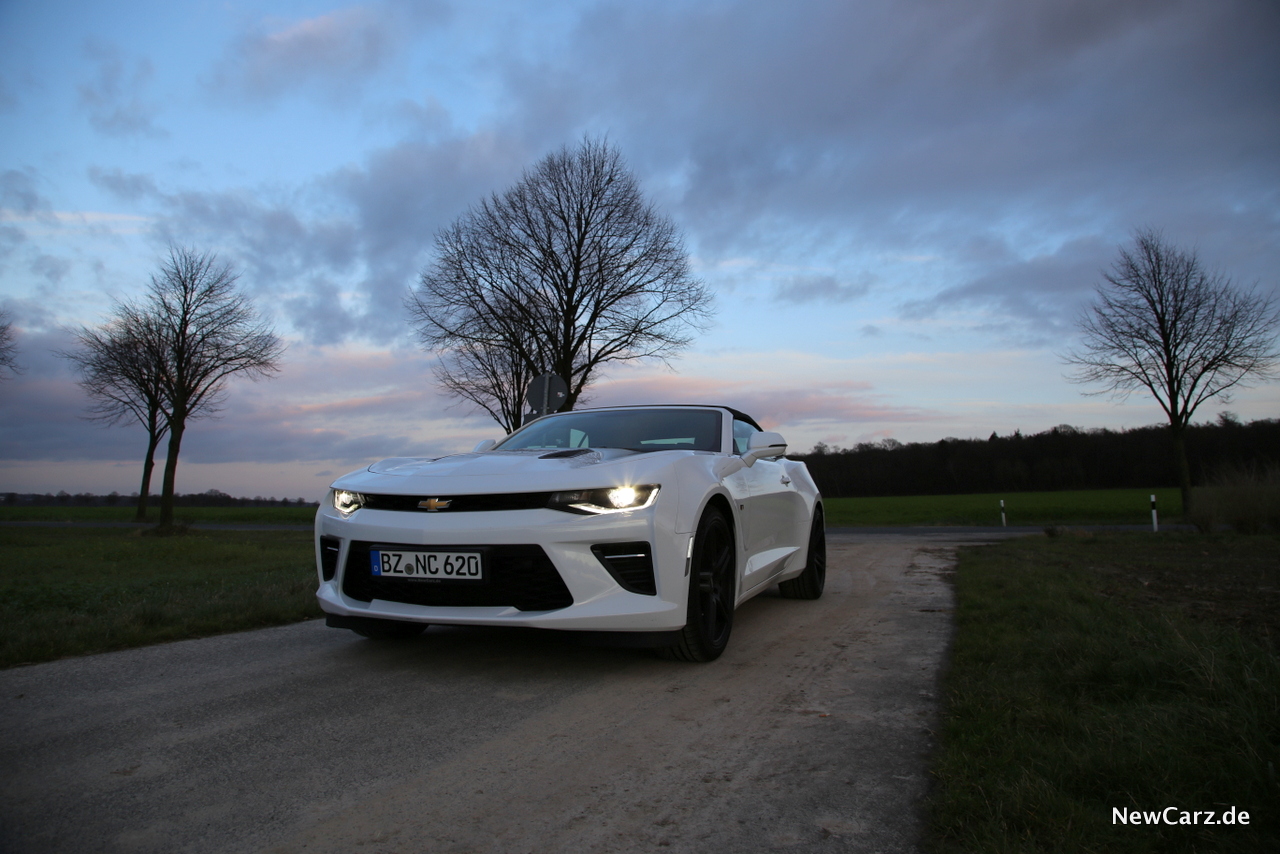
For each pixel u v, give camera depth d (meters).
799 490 4.79
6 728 2.27
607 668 2.99
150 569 10.20
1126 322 16.86
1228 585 5.33
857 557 8.73
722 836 1.57
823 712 2.41
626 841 1.55
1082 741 1.96
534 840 1.55
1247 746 1.79
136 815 1.67
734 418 4.21
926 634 3.69
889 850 1.50
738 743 2.13
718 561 3.24
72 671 2.98
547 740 2.16
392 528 2.85
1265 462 13.02
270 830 1.60
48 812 1.68
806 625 4.00
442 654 3.23
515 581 2.70
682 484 2.95
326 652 3.29
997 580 5.52
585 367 17.02
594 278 16.83
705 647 2.97
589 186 17.20
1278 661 2.48
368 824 1.63
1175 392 16.41
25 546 16.05
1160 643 2.91
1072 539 11.48
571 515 2.70
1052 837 1.46
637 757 2.03
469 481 2.88
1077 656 2.78
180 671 2.97
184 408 20.70
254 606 4.30
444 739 2.17
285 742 2.14
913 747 2.08
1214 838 1.46
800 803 1.73
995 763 1.84
